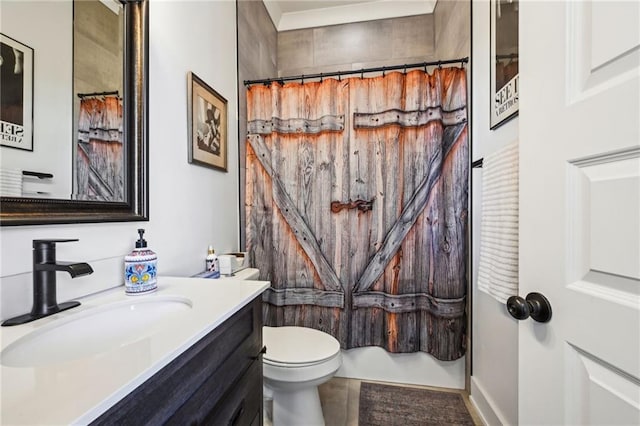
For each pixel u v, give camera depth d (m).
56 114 0.77
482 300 1.49
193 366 0.59
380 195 1.76
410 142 1.71
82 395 0.38
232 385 0.77
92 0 0.88
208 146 1.46
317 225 1.82
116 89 0.96
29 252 0.69
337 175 1.80
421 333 1.75
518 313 0.61
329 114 1.79
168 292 0.88
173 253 1.22
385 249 1.76
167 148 1.18
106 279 0.89
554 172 0.58
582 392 0.52
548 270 0.59
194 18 1.36
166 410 0.51
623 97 0.44
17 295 0.67
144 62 1.04
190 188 1.34
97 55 0.89
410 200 1.72
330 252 1.81
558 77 0.57
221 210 1.61
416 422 1.47
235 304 0.77
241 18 1.84
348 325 1.80
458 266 1.64
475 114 1.55
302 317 1.83
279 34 2.52
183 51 1.28
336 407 1.58
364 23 2.40
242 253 1.70
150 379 0.47
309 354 1.29
